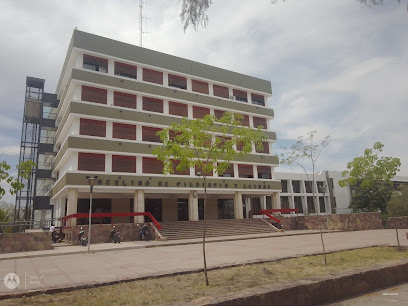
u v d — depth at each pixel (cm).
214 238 2519
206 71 3562
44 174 3753
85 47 2828
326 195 5341
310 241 1995
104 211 3167
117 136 2850
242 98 3862
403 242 1642
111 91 2909
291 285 598
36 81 3922
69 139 2600
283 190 4978
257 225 3173
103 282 792
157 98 3158
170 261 1248
